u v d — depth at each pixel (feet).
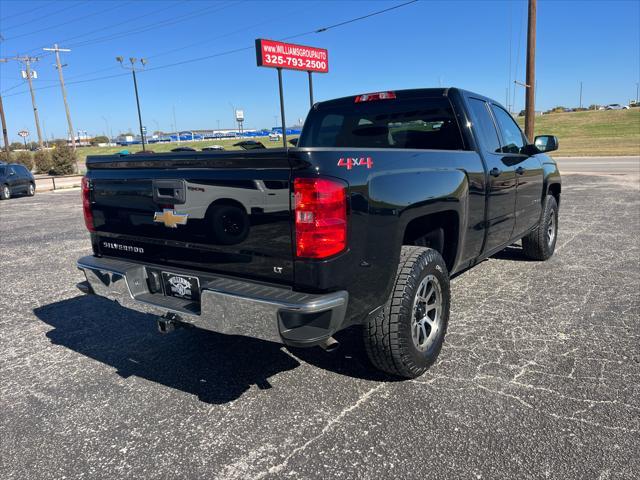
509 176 15.34
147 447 8.96
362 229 8.89
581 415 9.39
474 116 14.44
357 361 12.05
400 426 9.27
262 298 8.41
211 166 9.24
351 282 8.82
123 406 10.39
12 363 12.62
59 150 142.20
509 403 9.87
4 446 9.14
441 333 11.46
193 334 14.25
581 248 22.65
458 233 12.27
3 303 17.61
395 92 15.20
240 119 270.87
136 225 10.84
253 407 10.16
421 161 10.78
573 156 103.14
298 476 8.04
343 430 9.21
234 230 9.11
